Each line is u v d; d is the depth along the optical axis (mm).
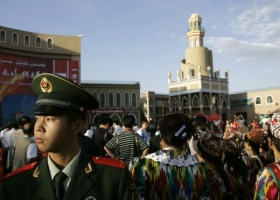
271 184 2121
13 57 32406
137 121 43000
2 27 31672
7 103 31656
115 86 42406
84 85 40812
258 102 52625
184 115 2949
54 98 1727
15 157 5598
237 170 3445
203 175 2703
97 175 1777
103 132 7359
